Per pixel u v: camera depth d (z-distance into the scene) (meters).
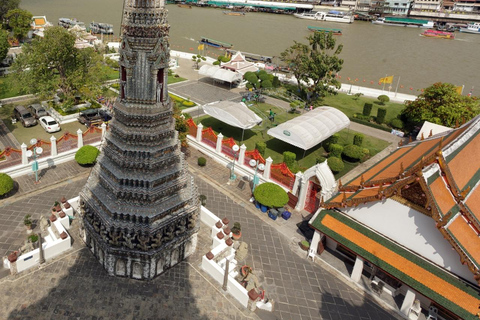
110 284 30.88
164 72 29.00
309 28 173.88
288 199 42.56
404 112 70.62
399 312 31.38
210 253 33.00
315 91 78.44
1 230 35.56
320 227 35.03
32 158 45.75
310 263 36.03
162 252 31.23
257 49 130.62
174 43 130.50
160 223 30.67
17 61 58.81
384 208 32.09
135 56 27.34
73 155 49.34
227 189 46.59
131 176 29.52
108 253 30.41
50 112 62.41
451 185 30.06
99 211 30.97
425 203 29.55
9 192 41.34
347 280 34.34
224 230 35.66
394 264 30.81
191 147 56.53
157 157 29.78
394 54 137.12
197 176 48.81
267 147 60.16
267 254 36.56
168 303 29.75
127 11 26.72
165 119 29.86
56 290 29.75
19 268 30.77
